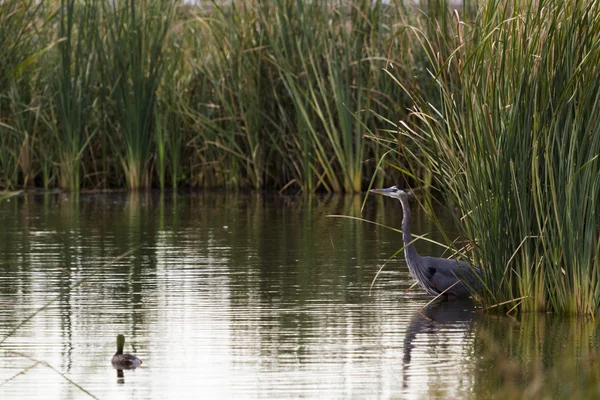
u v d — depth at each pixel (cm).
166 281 1575
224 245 1919
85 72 2817
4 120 2816
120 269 1672
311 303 1427
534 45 1264
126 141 2869
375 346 1203
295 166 2867
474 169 1317
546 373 1085
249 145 2919
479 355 1162
